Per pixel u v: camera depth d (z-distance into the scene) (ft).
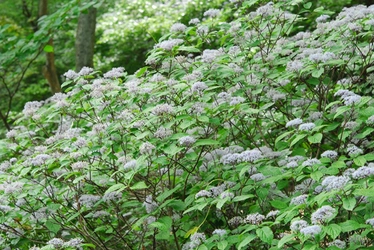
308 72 16.66
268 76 17.12
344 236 13.96
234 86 17.39
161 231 15.60
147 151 14.06
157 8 49.39
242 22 18.57
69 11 27.91
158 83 15.94
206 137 15.89
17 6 50.26
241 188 14.58
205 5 46.42
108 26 49.57
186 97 15.05
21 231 16.60
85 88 16.57
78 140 15.42
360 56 17.69
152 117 14.74
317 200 11.41
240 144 17.92
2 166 17.06
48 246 13.88
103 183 15.98
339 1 33.88
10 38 27.02
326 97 17.15
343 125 15.15
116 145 15.60
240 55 17.72
